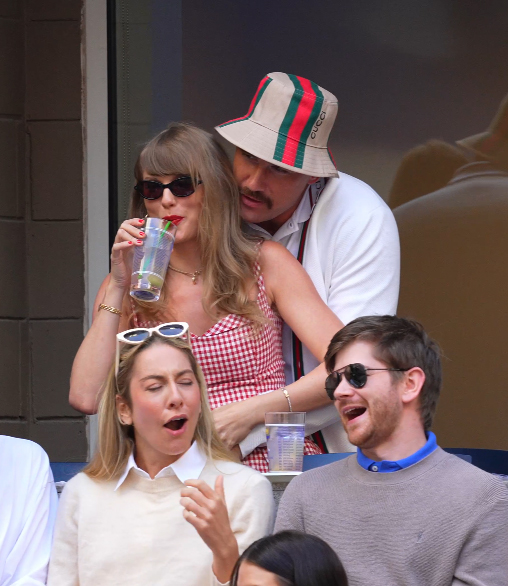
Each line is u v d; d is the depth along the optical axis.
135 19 16.86
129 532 9.23
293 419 10.20
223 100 17.12
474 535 8.22
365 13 17.14
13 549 9.73
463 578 8.14
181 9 17.05
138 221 10.71
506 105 16.97
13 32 16.47
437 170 17.19
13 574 9.66
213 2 17.09
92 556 9.21
